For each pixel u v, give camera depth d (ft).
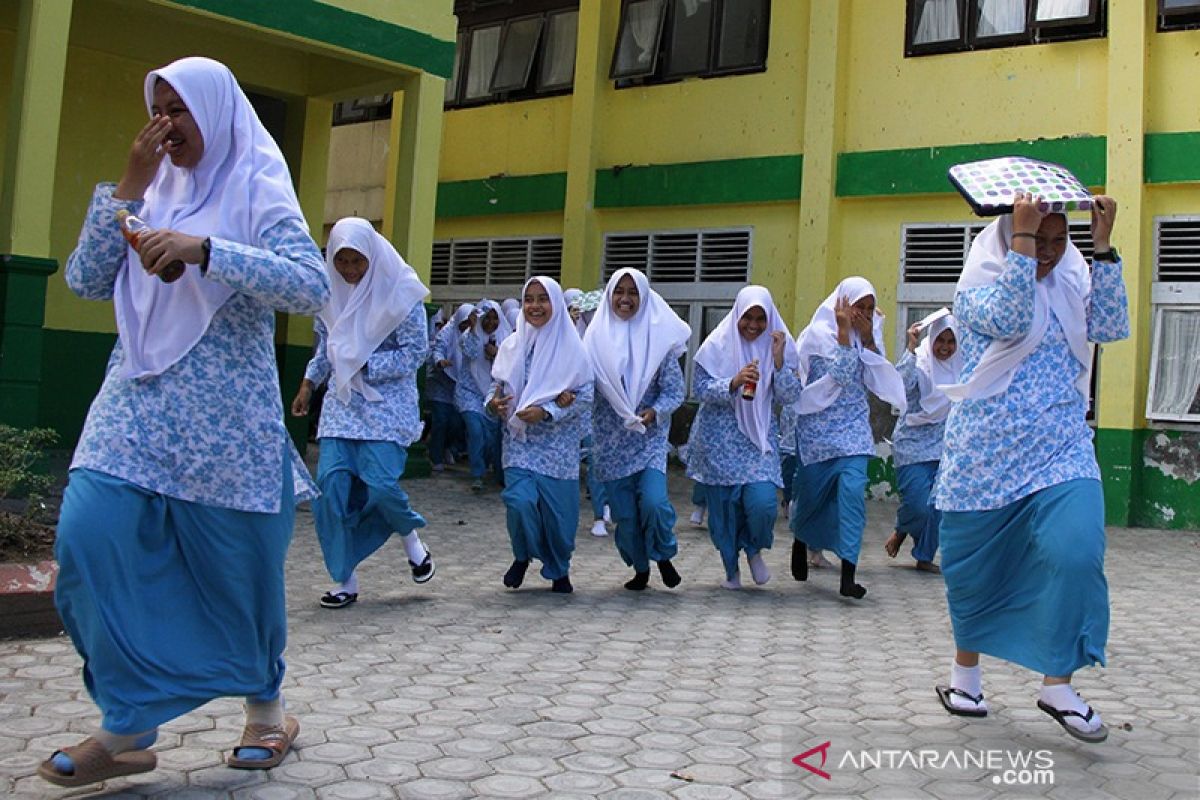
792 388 20.97
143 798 9.70
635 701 13.52
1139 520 34.71
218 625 9.84
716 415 21.40
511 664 15.14
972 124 37.99
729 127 42.75
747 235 42.60
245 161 10.05
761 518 21.09
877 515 35.70
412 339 18.98
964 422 12.53
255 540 9.93
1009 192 12.24
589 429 20.99
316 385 19.53
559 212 46.75
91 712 12.06
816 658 16.20
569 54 46.91
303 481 11.00
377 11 33.47
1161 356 34.78
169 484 9.53
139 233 9.15
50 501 24.03
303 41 31.94
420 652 15.60
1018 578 12.39
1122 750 12.07
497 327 36.04
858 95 40.14
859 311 21.36
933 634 18.19
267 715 10.77
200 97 9.84
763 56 42.14
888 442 39.52
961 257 38.45
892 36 39.58
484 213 48.52
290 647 15.52
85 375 34.47
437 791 10.18
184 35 35.37
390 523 18.93
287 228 9.93
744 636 17.56
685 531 29.81
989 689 14.61
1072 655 11.68
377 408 18.63
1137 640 18.16
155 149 9.75
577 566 23.81
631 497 20.83
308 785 10.18
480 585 21.03
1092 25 35.96
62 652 14.57
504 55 48.73
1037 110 36.88
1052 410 12.16
